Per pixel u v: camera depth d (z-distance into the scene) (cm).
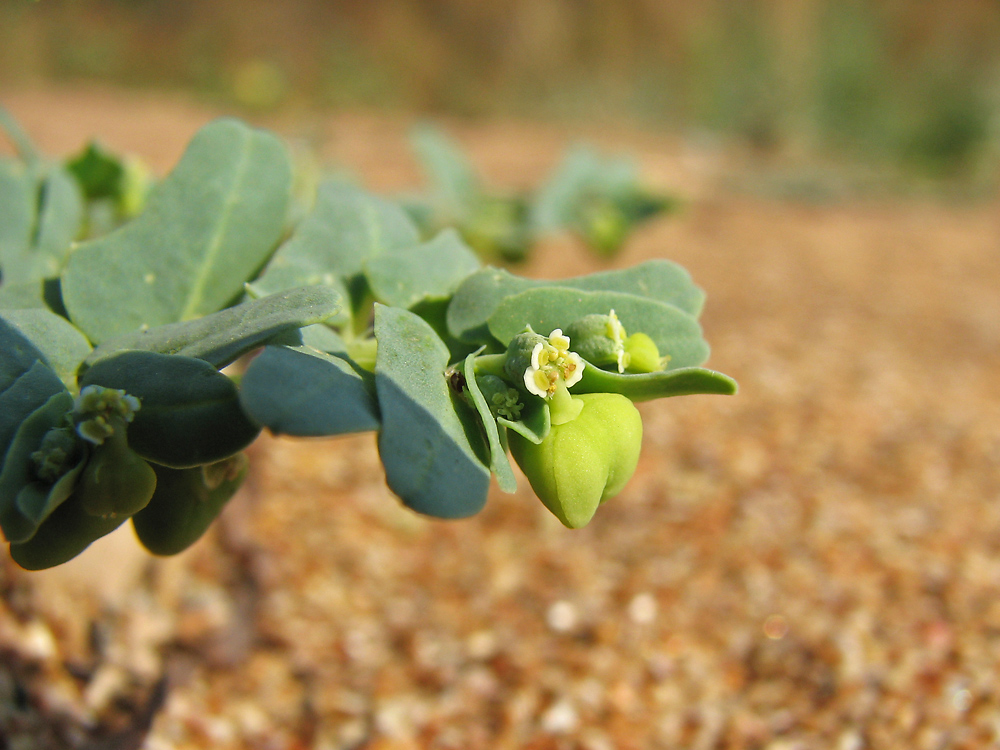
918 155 33
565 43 44
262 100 27
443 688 7
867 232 21
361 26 41
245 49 38
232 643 7
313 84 37
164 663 7
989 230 23
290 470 10
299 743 7
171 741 7
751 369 13
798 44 40
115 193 7
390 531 9
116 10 38
